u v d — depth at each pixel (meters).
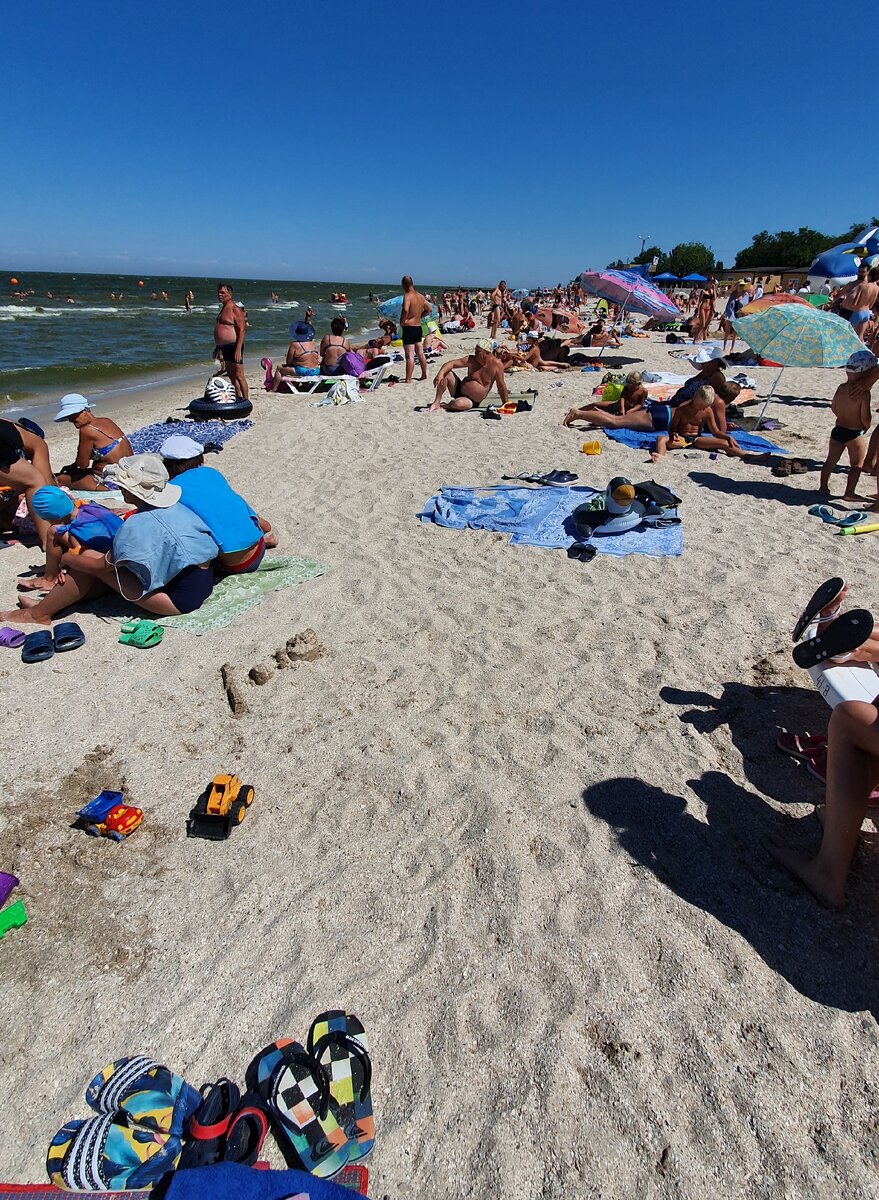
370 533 6.14
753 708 3.68
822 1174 1.82
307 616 4.70
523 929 2.51
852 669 2.51
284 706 3.77
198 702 3.81
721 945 2.43
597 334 18.78
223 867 2.80
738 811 3.02
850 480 6.67
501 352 12.59
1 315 38.69
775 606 4.72
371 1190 1.81
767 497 6.86
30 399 14.28
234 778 3.07
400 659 4.20
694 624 4.52
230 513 4.90
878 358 6.08
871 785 2.43
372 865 2.79
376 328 36.88
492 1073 2.07
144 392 15.38
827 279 15.38
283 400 12.92
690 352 17.70
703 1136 1.90
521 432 9.59
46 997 2.31
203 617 4.63
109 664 4.15
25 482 5.84
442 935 2.49
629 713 3.66
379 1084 2.05
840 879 2.54
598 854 2.80
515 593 5.00
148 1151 1.85
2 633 4.36
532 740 3.47
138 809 3.05
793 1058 2.09
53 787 3.20
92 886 2.72
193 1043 2.18
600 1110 1.97
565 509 6.49
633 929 2.50
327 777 3.26
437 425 10.21
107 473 4.37
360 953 2.44
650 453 8.42
